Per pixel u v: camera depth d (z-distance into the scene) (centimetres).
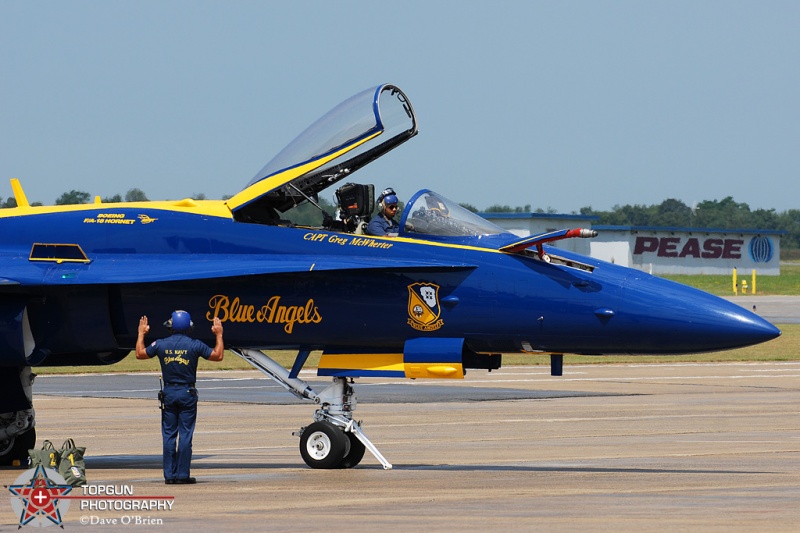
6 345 4344
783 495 3588
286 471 4281
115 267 4372
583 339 4091
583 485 3847
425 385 8775
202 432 5812
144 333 3981
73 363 4781
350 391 4462
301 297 4303
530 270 4134
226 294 4369
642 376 9650
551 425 6131
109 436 5631
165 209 4512
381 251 4256
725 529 2931
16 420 4728
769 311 19025
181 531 2955
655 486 3812
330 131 4491
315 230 4378
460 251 4219
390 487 3794
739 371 10200
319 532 2906
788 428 5975
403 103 4553
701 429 5928
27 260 4472
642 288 4050
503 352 4275
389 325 4241
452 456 4822
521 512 3225
